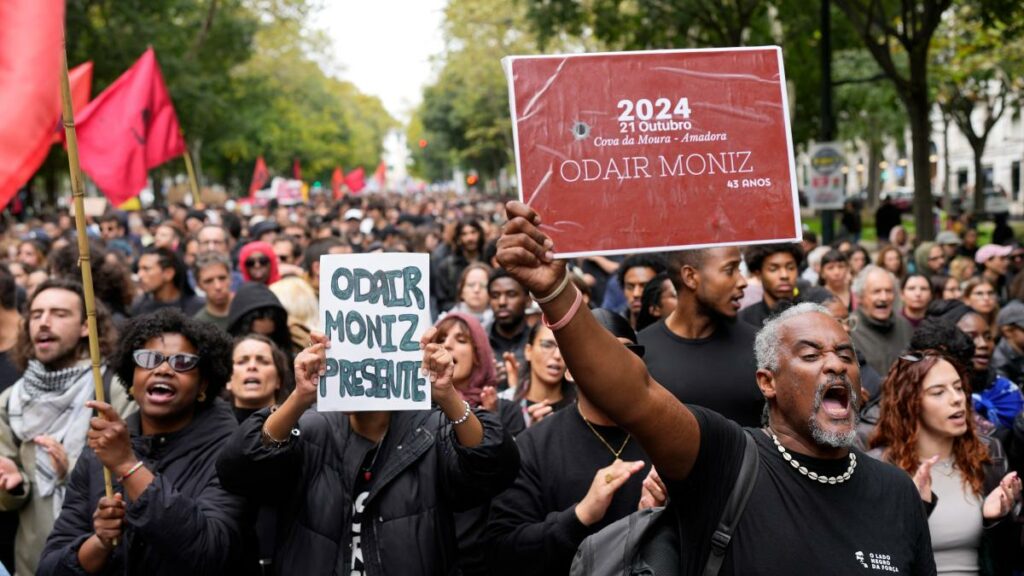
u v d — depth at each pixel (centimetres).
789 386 319
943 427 479
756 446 319
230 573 427
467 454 403
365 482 418
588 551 348
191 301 952
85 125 1201
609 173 338
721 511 310
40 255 1285
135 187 1219
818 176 1761
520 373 724
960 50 2600
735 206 344
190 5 3272
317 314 787
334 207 3209
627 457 453
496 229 2042
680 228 341
